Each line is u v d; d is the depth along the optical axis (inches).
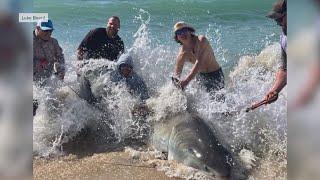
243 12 484.4
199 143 187.0
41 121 220.8
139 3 519.8
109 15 484.1
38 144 208.1
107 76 241.1
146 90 240.4
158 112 221.0
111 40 264.2
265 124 210.2
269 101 211.6
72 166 189.9
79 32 421.4
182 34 229.9
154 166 188.5
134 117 225.0
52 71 242.7
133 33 413.7
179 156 190.2
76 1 524.4
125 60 241.3
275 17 203.5
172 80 235.0
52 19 461.1
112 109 229.5
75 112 226.5
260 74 270.8
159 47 318.7
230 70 296.2
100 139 217.5
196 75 237.0
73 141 214.5
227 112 216.1
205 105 222.7
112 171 184.4
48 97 230.8
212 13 484.7
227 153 185.9
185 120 206.2
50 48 242.5
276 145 198.7
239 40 390.3
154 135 210.8
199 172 179.8
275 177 175.2
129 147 209.6
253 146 200.1
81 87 242.4
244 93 235.8
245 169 181.2
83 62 250.5
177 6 509.0
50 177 179.5
